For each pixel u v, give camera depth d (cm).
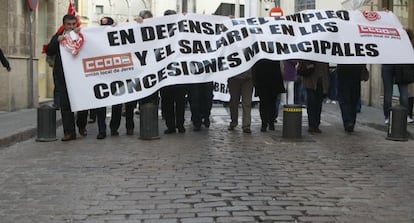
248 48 980
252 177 659
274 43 982
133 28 963
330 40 989
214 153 820
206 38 983
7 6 1361
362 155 818
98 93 941
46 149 862
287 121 965
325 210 522
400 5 1512
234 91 1062
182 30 977
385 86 1116
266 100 1055
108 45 951
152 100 1002
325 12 1004
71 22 946
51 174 678
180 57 972
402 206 541
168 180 641
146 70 960
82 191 594
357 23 1004
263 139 966
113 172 687
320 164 745
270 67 1041
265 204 540
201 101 1105
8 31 1362
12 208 531
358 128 1147
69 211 520
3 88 1364
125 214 509
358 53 993
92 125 1180
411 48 1007
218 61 979
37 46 1798
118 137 988
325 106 1695
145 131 951
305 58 979
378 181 649
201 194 577
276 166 727
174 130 1042
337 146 898
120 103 946
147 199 559
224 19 993
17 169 709
